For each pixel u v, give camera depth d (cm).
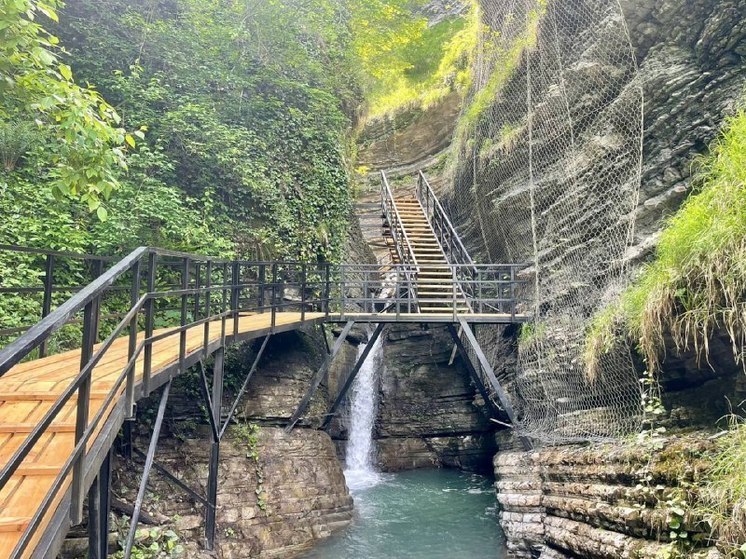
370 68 1775
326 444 941
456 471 1245
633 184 735
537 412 885
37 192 771
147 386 411
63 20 1005
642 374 601
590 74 860
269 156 1208
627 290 641
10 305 683
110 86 1008
